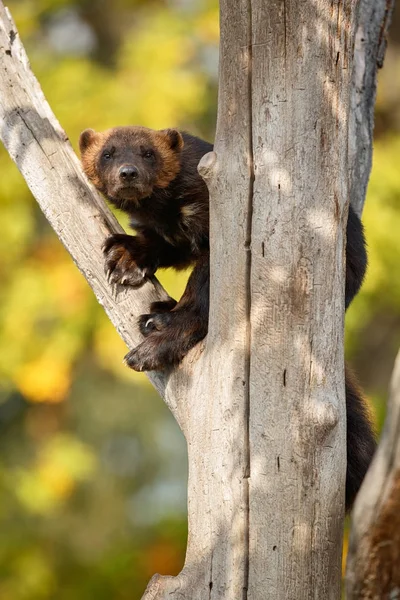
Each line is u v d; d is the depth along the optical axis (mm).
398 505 6879
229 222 8305
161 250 10906
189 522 8617
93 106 21828
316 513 8055
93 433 27609
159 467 29594
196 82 22422
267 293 8125
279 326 8102
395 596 7137
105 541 26266
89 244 9828
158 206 11016
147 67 22344
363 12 11180
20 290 21703
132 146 11398
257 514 8125
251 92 8141
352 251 9727
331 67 8023
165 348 9156
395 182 21328
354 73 11125
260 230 8148
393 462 6812
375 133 23891
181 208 10984
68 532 26219
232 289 8289
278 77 8031
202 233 10930
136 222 11383
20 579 22984
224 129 8336
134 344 9641
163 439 29766
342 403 8211
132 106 21750
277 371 8102
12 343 21719
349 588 7227
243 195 8203
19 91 10172
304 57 7980
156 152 11156
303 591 8039
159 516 24250
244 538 8156
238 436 8227
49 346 21781
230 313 8320
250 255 8211
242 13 8094
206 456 8461
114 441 29234
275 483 8086
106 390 27234
